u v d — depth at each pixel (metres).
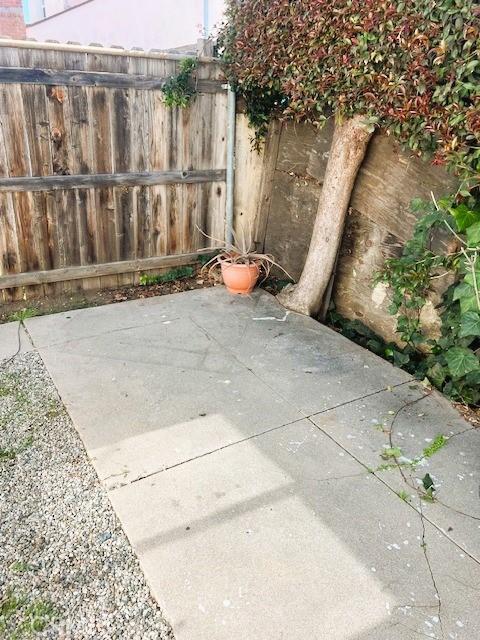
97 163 3.83
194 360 3.15
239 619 1.54
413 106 2.56
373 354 3.34
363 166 3.47
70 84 3.52
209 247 4.62
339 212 3.61
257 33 3.47
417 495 2.08
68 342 3.33
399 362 3.21
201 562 1.73
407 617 1.56
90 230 4.00
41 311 3.88
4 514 1.92
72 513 1.93
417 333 3.25
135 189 4.07
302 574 1.70
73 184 3.78
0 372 2.93
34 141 3.53
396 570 1.72
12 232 3.69
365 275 3.69
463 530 1.91
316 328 3.69
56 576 1.68
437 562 1.76
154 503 1.98
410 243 3.00
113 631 1.50
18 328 3.52
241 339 3.47
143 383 2.86
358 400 2.78
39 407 2.60
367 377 3.03
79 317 3.74
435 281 3.11
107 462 2.21
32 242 3.79
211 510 1.96
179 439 2.38
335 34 2.84
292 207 4.29
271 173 4.40
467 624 1.54
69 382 2.84
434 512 1.99
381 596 1.63
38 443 2.33
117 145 3.86
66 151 3.67
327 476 2.17
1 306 3.87
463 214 2.52
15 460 2.22
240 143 4.42
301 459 2.27
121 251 4.21
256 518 1.92
